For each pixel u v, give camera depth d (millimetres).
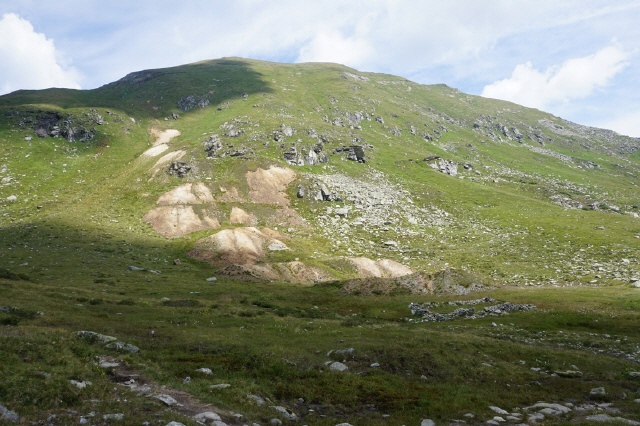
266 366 26406
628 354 39625
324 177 176875
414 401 22484
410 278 79875
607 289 77125
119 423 14695
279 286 80500
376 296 74125
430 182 194375
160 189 148375
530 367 32344
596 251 113562
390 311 63531
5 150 175125
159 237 116750
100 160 181875
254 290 74938
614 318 55688
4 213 121750
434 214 156125
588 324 54312
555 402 24328
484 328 51375
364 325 48062
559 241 125375
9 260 77750
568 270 100312
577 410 22484
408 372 28047
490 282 80562
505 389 26203
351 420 19531
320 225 139125
